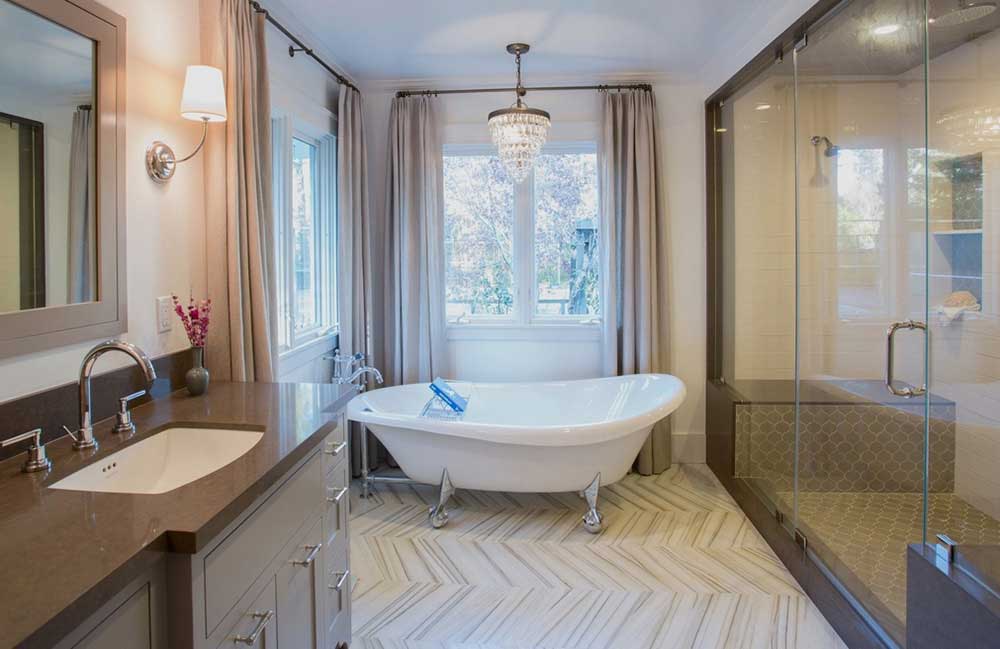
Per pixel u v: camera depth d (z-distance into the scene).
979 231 2.28
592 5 2.78
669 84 3.83
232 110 2.14
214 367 2.18
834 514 2.70
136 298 1.84
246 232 2.24
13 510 1.07
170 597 1.02
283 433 1.53
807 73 2.75
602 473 2.96
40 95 1.46
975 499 1.89
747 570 2.58
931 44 2.41
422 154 3.76
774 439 3.04
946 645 1.46
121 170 1.74
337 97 3.57
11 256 1.38
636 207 3.75
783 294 2.99
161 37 1.93
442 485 3.00
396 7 2.77
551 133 3.85
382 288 3.94
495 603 2.33
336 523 1.89
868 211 2.82
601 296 3.82
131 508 1.08
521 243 3.96
